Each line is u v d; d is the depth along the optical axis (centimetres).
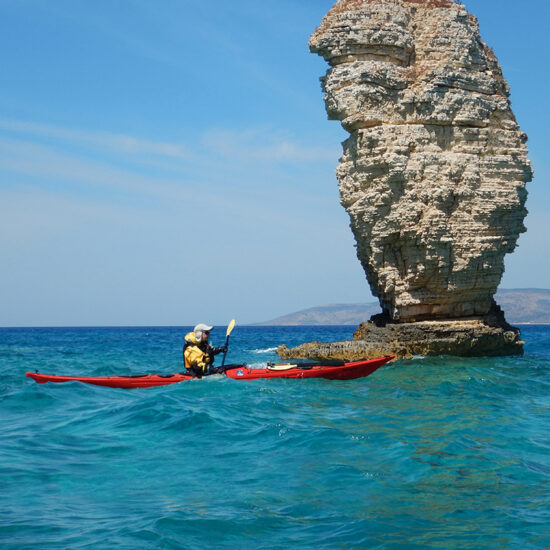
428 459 835
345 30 2556
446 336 2536
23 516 621
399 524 614
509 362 2366
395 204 2525
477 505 666
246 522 615
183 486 723
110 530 587
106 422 1063
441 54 2592
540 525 610
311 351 2666
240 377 1639
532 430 1035
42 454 851
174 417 1073
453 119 2566
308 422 1088
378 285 2778
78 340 6222
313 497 689
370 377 1808
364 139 2509
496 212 2566
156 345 4719
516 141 2683
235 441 932
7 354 3325
